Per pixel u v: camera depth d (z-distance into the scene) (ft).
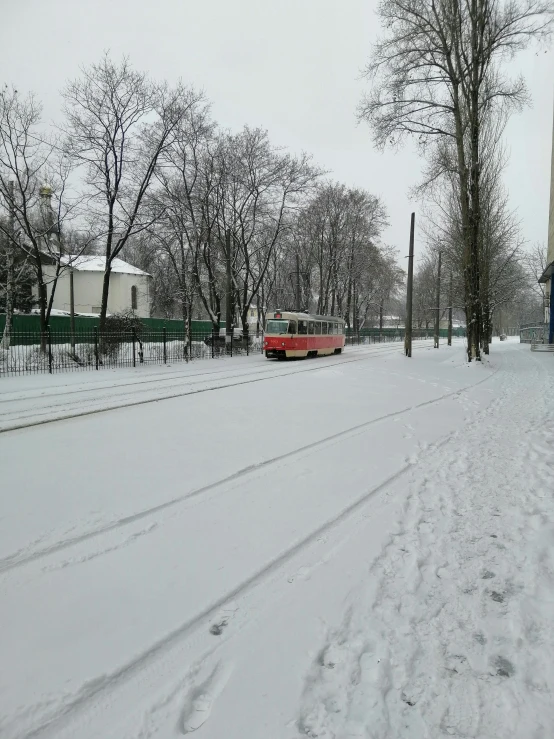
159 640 10.27
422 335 289.94
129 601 11.76
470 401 45.14
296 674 9.25
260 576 12.90
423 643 10.03
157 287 185.37
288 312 100.83
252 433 30.22
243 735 7.91
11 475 21.33
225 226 115.75
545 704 8.35
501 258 120.88
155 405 41.11
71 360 75.92
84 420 34.58
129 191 88.79
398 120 74.54
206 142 102.83
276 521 16.53
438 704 8.46
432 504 17.95
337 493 19.33
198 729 8.05
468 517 16.53
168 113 87.92
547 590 11.71
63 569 13.32
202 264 132.67
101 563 13.65
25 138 75.97
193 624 10.83
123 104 81.76
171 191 103.86
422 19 72.38
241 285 154.81
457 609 11.17
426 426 33.04
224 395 47.09
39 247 92.38
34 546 14.62
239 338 124.16
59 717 8.30
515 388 54.08
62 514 17.03
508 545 14.21
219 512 17.34
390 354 116.57
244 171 114.01
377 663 9.48
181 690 8.91
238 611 11.31
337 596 11.85
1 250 91.61
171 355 95.35
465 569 12.98
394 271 215.10
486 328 119.03
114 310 174.91
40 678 9.16
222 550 14.42
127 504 18.01
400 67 74.08
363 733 7.89
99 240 105.50
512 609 11.05
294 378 61.98
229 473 21.84
